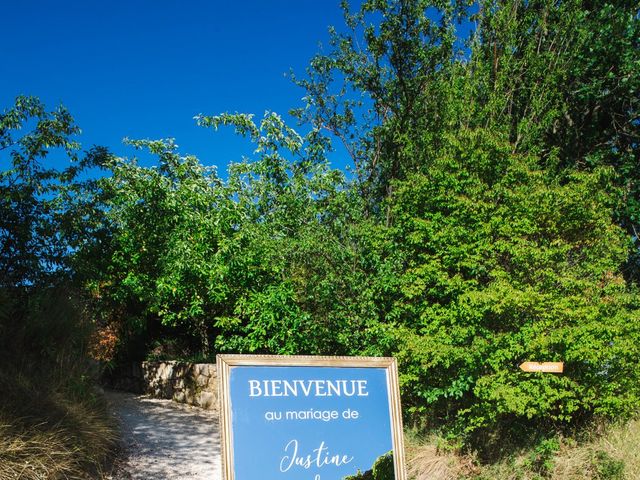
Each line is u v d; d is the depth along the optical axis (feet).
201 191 38.78
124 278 42.57
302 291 31.71
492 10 39.01
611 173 29.58
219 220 36.40
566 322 24.94
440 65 40.81
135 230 41.27
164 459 26.45
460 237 27.07
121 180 40.37
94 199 36.73
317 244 30.73
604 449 23.54
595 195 27.94
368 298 29.40
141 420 35.42
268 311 30.81
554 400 23.93
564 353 24.57
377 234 30.25
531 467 23.20
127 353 52.85
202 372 41.63
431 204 28.96
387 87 42.42
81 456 22.31
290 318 30.66
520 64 37.22
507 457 23.97
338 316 29.91
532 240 27.68
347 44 43.68
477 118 33.37
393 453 14.58
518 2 39.37
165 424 34.53
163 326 51.13
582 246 28.04
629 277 40.52
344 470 14.16
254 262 34.19
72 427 23.31
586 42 39.55
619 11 40.22
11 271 30.50
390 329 27.07
